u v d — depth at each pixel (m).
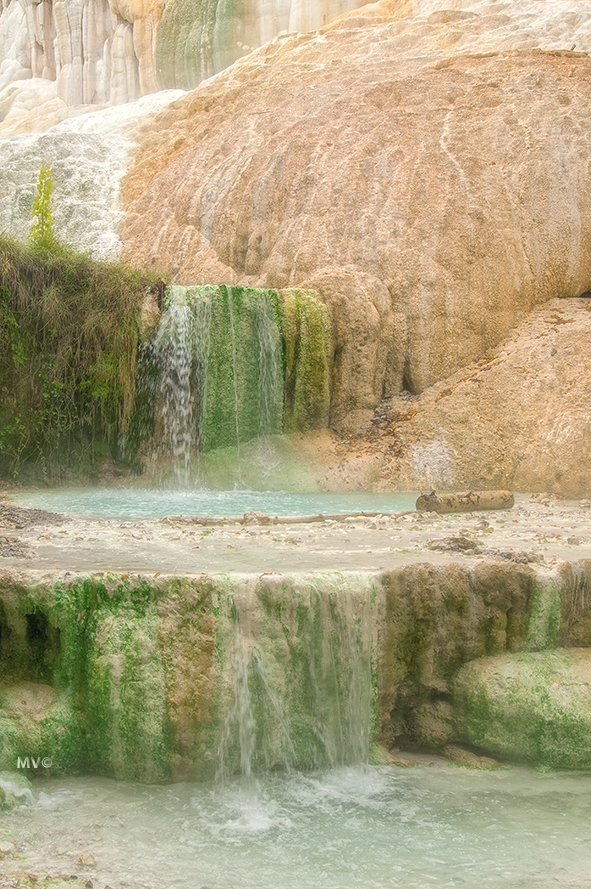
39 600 5.23
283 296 13.14
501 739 5.64
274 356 13.01
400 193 15.42
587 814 4.95
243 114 19.95
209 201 18.02
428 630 5.80
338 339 13.50
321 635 5.41
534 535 7.67
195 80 26.70
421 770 5.55
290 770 5.39
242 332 12.86
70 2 30.91
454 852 4.47
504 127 16.08
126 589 5.23
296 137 17.25
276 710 5.29
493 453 12.51
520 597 5.91
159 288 12.67
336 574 5.52
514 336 14.59
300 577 5.41
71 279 12.39
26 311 11.95
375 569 5.70
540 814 4.94
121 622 5.18
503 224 15.09
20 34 35.12
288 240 15.77
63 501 10.33
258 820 4.77
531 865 4.35
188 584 5.21
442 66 18.30
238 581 5.27
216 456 12.72
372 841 4.57
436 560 6.12
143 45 28.27
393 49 20.30
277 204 16.80
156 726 5.03
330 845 4.51
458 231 14.79
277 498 10.97
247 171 17.64
